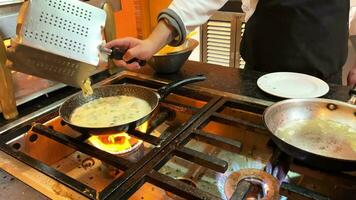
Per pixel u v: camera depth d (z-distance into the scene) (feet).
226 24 6.45
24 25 1.95
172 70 3.26
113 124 2.31
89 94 2.58
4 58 2.29
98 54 2.19
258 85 2.89
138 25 7.14
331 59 3.19
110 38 2.99
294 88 2.82
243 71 3.34
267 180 1.83
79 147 2.09
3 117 2.51
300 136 2.15
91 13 2.24
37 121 2.46
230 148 2.09
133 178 1.76
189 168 2.26
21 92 2.64
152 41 2.76
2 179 1.81
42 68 2.16
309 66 3.18
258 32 3.32
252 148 2.44
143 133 2.20
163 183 1.72
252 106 2.57
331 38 3.12
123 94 2.84
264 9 3.22
